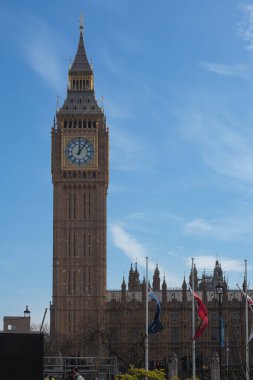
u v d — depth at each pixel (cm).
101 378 12325
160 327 10562
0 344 5144
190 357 19875
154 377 8500
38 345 5181
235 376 15762
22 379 5141
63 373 11494
